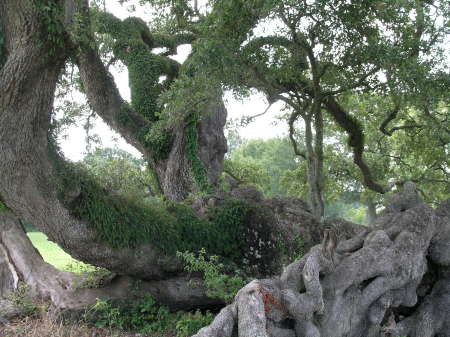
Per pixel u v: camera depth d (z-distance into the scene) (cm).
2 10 827
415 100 1133
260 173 2291
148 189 1825
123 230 1005
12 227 1262
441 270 930
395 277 816
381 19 1174
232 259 1152
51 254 2416
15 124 849
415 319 907
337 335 769
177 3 1625
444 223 935
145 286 1073
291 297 700
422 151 2052
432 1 1277
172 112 1153
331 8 1185
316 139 1491
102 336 950
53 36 812
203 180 1366
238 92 1188
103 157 1941
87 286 1098
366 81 1359
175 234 1079
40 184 909
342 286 779
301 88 1530
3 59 848
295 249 1194
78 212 960
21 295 1103
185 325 919
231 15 1112
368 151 2356
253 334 620
